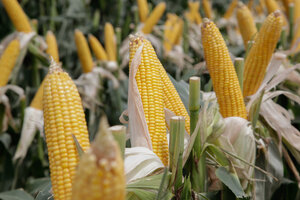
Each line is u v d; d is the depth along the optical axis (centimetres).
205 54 150
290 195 240
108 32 394
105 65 383
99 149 52
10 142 283
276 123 176
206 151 137
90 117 347
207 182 139
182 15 634
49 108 99
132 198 107
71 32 511
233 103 152
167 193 108
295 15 330
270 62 180
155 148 119
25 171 299
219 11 725
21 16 309
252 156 146
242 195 122
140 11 461
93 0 562
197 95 120
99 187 52
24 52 308
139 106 117
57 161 98
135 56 118
